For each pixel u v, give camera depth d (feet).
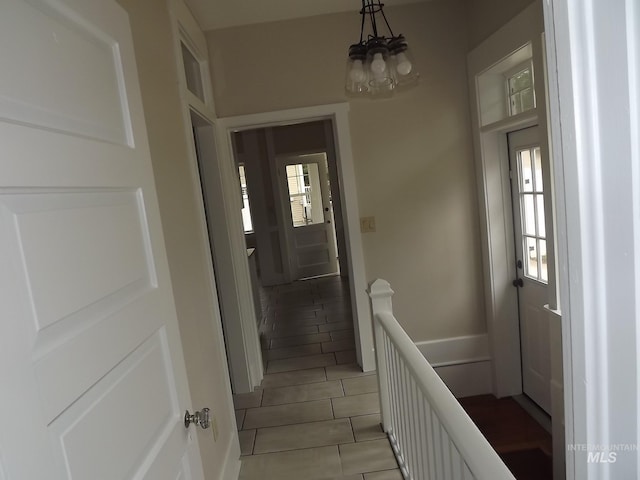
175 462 3.59
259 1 8.41
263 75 9.57
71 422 2.24
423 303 10.49
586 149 1.43
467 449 3.47
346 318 14.99
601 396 1.51
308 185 21.94
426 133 9.88
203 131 9.32
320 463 7.34
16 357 1.89
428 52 9.66
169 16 6.30
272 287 20.89
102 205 2.83
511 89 9.27
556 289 7.22
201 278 6.59
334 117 9.76
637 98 1.27
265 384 10.43
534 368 9.78
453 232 10.25
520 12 7.47
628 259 1.36
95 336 2.54
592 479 1.57
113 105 3.18
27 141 2.11
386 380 7.80
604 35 1.34
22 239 2.02
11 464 1.81
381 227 10.16
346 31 9.52
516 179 9.54
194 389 5.64
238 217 10.11
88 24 2.87
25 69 2.18
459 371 10.68
